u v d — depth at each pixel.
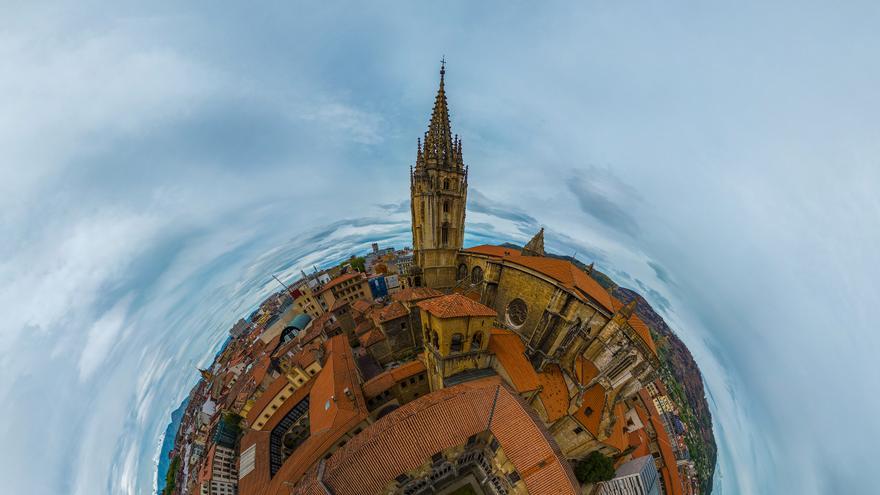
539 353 52.25
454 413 36.84
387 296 130.38
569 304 48.91
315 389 58.31
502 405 38.38
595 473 45.00
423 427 35.03
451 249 70.81
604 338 46.41
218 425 78.62
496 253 65.81
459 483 39.84
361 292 124.81
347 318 90.12
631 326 44.12
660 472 63.81
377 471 31.80
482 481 40.03
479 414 37.78
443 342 42.25
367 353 69.12
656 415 74.38
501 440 35.78
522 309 58.03
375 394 54.31
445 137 63.41
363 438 34.50
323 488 29.02
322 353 72.75
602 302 46.53
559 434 47.41
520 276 57.66
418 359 61.19
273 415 64.56
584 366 48.88
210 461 67.44
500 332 55.03
